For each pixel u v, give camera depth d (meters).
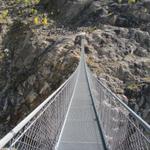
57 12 164.12
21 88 100.44
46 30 133.62
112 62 92.06
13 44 131.12
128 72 86.62
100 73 83.25
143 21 121.62
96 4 145.88
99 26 125.75
